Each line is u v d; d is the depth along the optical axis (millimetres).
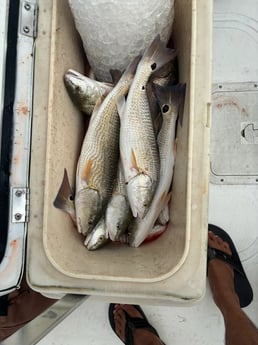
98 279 880
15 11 890
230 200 1318
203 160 878
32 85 916
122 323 1316
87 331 1333
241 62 1327
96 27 1015
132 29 1009
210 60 891
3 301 1249
